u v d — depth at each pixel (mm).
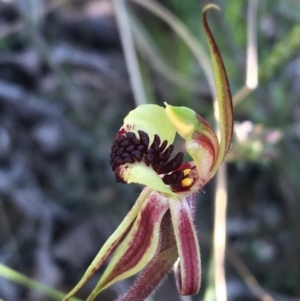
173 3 336
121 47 394
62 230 297
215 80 152
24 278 208
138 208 164
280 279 284
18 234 287
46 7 348
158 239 162
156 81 356
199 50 273
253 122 308
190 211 162
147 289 165
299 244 283
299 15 316
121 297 167
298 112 324
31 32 311
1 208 287
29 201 297
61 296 207
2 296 267
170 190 159
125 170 163
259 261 290
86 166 313
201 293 274
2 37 322
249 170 321
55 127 325
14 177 302
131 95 356
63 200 302
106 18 398
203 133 159
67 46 363
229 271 283
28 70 355
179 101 333
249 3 257
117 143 166
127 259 161
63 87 322
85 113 324
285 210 299
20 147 318
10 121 326
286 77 320
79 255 289
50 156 317
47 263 282
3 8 364
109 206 298
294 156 294
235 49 305
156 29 352
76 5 402
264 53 300
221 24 301
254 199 315
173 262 165
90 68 367
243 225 305
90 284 280
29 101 333
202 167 160
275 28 352
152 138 168
